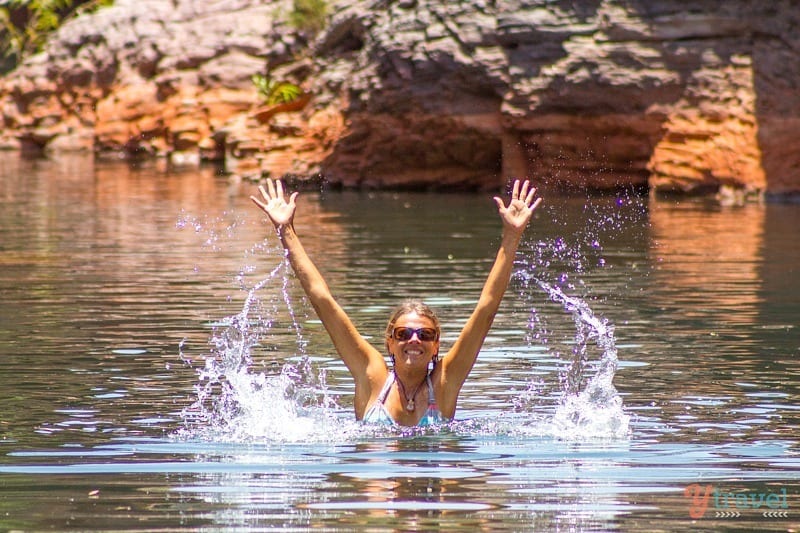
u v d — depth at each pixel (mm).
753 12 32812
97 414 9898
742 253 21672
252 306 15758
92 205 31516
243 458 8570
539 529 6902
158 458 8547
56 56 54875
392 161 37469
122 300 16172
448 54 35375
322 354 12484
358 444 9008
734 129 32656
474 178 37000
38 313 15078
